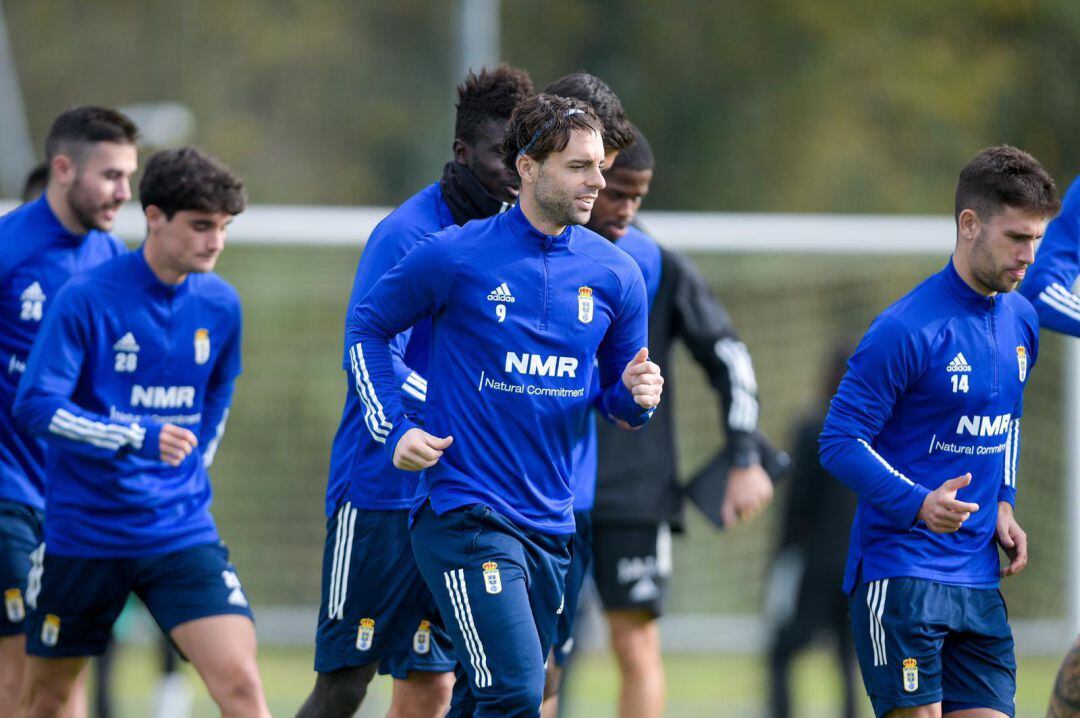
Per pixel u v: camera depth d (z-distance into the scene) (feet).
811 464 96.73
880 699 61.77
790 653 97.50
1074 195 67.82
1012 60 324.19
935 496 58.85
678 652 135.44
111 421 65.67
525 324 57.16
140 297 68.28
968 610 61.31
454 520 56.90
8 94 281.54
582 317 57.88
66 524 68.18
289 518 132.67
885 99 319.06
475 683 56.90
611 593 81.92
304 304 130.93
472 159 63.05
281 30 320.09
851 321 132.26
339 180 314.35
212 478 132.36
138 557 67.92
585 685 123.75
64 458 68.13
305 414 132.46
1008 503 63.46
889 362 60.59
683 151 318.65
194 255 67.56
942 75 318.65
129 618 104.94
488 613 56.13
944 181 318.04
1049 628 134.31
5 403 72.79
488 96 62.90
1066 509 133.49
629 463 81.76
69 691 70.59
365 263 63.00
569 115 55.72
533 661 56.18
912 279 132.05
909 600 60.70
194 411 70.59
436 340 58.23
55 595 68.44
